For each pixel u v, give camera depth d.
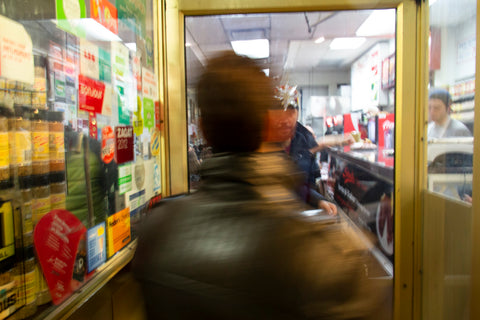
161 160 1.40
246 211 0.49
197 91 0.58
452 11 1.41
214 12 1.42
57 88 0.70
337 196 2.08
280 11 1.42
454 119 1.36
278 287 0.44
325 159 2.18
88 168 0.82
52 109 0.68
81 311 0.74
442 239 1.40
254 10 1.41
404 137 1.48
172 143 1.44
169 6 1.41
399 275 1.51
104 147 0.90
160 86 1.39
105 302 0.85
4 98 0.56
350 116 2.13
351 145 2.06
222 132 0.54
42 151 0.65
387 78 1.68
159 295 0.48
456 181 1.35
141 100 1.18
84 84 0.80
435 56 1.43
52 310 0.68
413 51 1.44
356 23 1.89
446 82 1.40
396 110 1.49
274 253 0.45
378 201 1.71
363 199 1.81
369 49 2.13
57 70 0.70
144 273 0.50
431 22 1.42
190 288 0.46
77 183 0.77
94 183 0.85
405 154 1.49
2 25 0.55
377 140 1.81
